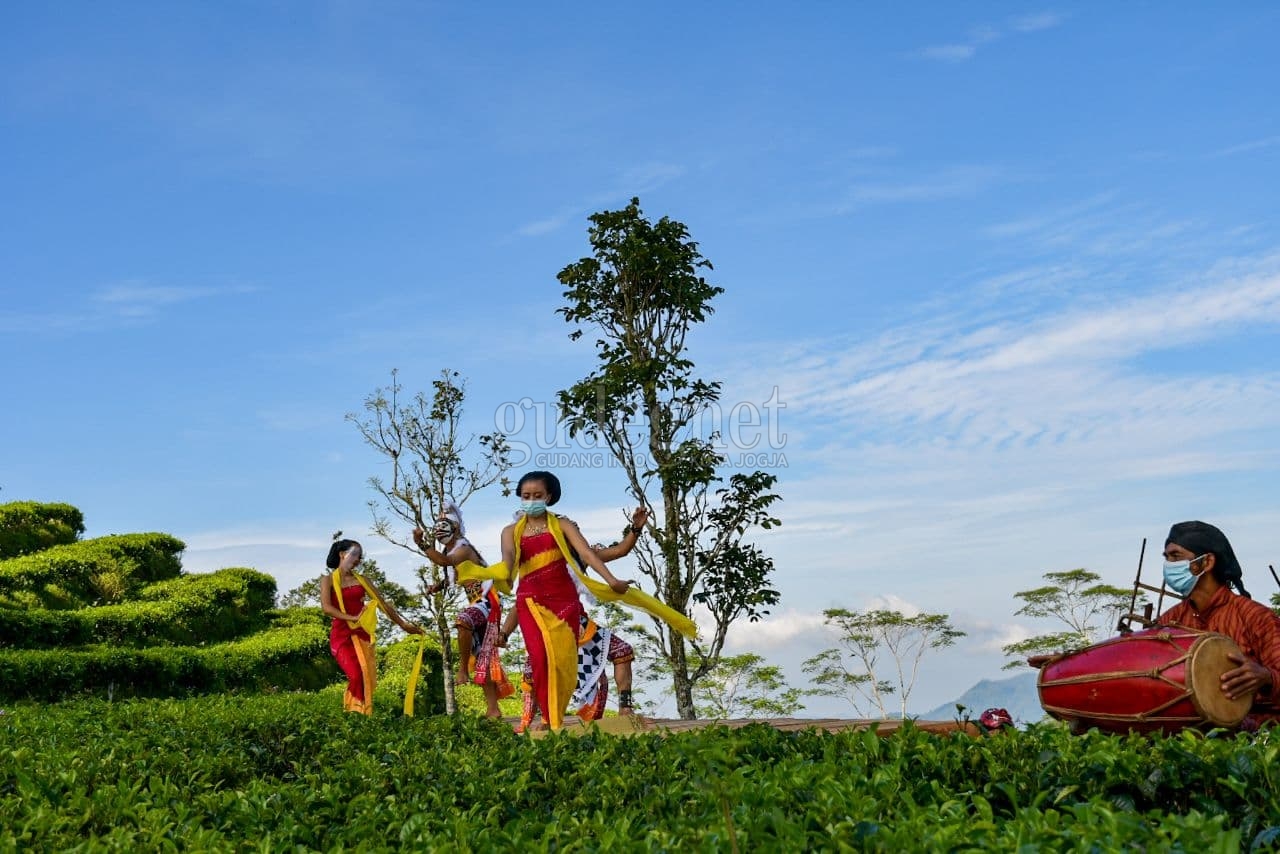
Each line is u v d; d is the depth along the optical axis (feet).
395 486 68.23
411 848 10.09
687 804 11.07
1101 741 11.73
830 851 8.36
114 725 24.72
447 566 28.66
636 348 53.98
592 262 53.98
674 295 53.78
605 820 10.80
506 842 9.82
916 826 8.66
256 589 96.78
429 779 14.23
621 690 24.85
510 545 23.81
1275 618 15.48
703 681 121.29
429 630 70.44
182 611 81.20
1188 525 16.35
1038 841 8.04
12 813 12.35
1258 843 8.76
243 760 18.07
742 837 8.66
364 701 33.83
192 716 28.02
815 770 11.25
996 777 11.25
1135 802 10.34
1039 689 15.88
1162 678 14.24
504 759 14.80
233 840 11.10
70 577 85.46
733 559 51.96
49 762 16.05
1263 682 14.39
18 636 64.13
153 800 13.21
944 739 13.14
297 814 12.18
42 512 96.99
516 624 27.27
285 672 77.61
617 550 23.71
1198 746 11.19
